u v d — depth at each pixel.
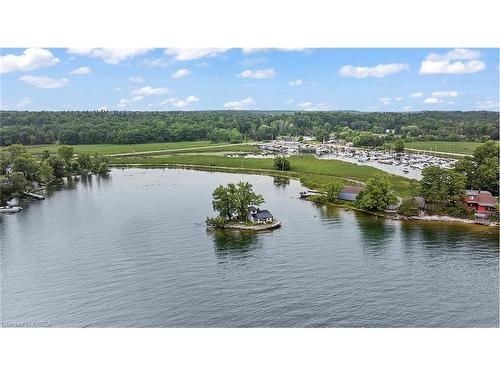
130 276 85.44
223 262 91.75
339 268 87.50
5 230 118.81
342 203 144.62
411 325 66.62
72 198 162.12
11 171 188.50
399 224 118.56
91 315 71.00
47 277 85.88
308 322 67.62
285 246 101.19
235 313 70.62
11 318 70.56
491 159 143.25
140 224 121.75
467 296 75.38
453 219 120.50
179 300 75.19
